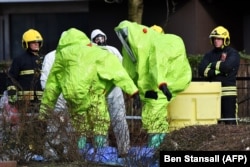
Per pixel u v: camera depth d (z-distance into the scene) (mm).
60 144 18484
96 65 19203
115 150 18609
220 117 21891
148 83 20469
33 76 22266
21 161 18812
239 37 41688
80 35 19797
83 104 18859
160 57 20062
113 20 42219
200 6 39719
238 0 41562
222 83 22375
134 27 20656
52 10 44969
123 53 21406
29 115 18703
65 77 19219
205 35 39844
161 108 20266
